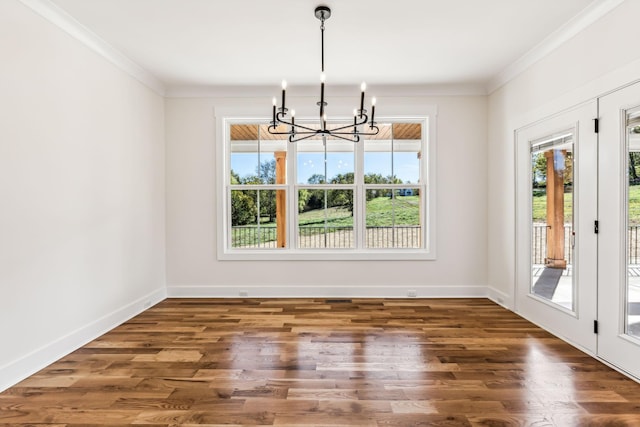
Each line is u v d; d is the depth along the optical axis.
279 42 3.15
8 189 2.24
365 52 3.36
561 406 1.97
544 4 2.55
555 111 3.02
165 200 4.41
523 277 3.58
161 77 4.00
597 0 2.48
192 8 2.60
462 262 4.39
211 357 2.63
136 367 2.47
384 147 4.51
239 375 2.35
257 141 4.55
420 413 1.91
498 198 4.08
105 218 3.22
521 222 3.61
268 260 4.43
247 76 3.96
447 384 2.22
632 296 2.33
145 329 3.26
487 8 2.61
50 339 2.56
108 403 2.02
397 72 3.86
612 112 2.42
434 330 3.19
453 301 4.19
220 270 4.43
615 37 2.40
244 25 2.85
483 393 2.11
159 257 4.27
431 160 4.36
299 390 2.15
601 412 1.91
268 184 4.54
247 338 3.02
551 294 3.14
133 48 3.26
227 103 4.39
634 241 2.32
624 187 2.35
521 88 3.57
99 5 2.54
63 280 2.70
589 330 2.65
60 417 1.88
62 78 2.69
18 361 2.29
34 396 2.10
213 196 4.41
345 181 4.54
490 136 4.26
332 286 4.41
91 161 3.03
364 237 4.51
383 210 4.52
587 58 2.66
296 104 4.39
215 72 3.85
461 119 4.35
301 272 4.43
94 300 3.06
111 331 3.21
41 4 2.46
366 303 4.12
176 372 2.39
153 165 4.12
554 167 3.08
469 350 2.74
